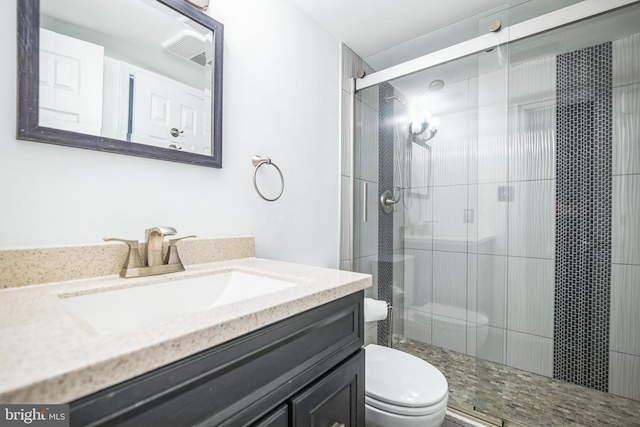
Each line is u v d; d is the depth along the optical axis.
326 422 0.69
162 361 0.39
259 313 0.52
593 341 1.69
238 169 1.17
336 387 0.73
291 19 1.44
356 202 1.92
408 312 2.02
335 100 1.76
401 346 1.99
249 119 1.22
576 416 1.43
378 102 1.92
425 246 1.95
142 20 0.89
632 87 1.58
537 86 1.82
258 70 1.26
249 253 1.17
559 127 1.77
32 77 0.69
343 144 1.82
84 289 0.66
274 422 0.55
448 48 1.61
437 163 1.85
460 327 1.85
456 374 1.69
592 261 1.70
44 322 0.45
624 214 1.62
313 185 1.58
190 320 0.46
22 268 0.66
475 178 1.73
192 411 0.43
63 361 0.33
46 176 0.72
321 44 1.64
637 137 1.59
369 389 1.08
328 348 0.71
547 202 1.81
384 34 1.72
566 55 1.74
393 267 1.99
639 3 1.22
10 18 0.68
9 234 0.67
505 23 1.45
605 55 1.63
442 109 1.79
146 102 0.89
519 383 1.73
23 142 0.69
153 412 0.38
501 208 1.67
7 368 0.31
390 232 1.98
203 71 1.04
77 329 0.42
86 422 0.32
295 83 1.46
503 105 1.60
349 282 0.77
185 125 0.98
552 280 1.79
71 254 0.73
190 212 1.01
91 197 0.79
